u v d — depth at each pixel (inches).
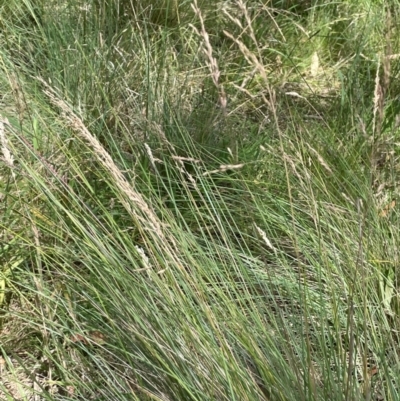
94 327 74.4
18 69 115.6
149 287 69.6
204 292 68.7
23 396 67.3
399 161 103.7
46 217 85.0
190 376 62.3
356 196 92.7
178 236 74.2
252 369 68.7
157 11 141.7
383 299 77.9
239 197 97.1
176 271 69.2
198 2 141.0
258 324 65.7
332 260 83.7
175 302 65.5
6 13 134.3
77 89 110.4
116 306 67.7
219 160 103.0
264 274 84.4
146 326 64.8
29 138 98.1
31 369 77.9
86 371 72.9
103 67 115.6
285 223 88.1
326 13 157.2
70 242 86.3
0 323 82.3
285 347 62.7
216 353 61.2
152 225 59.6
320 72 144.0
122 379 69.6
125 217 93.9
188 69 127.6
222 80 128.6
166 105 110.0
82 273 82.9
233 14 134.6
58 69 116.0
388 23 60.9
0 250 86.7
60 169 94.0
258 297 72.8
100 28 126.3
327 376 61.7
